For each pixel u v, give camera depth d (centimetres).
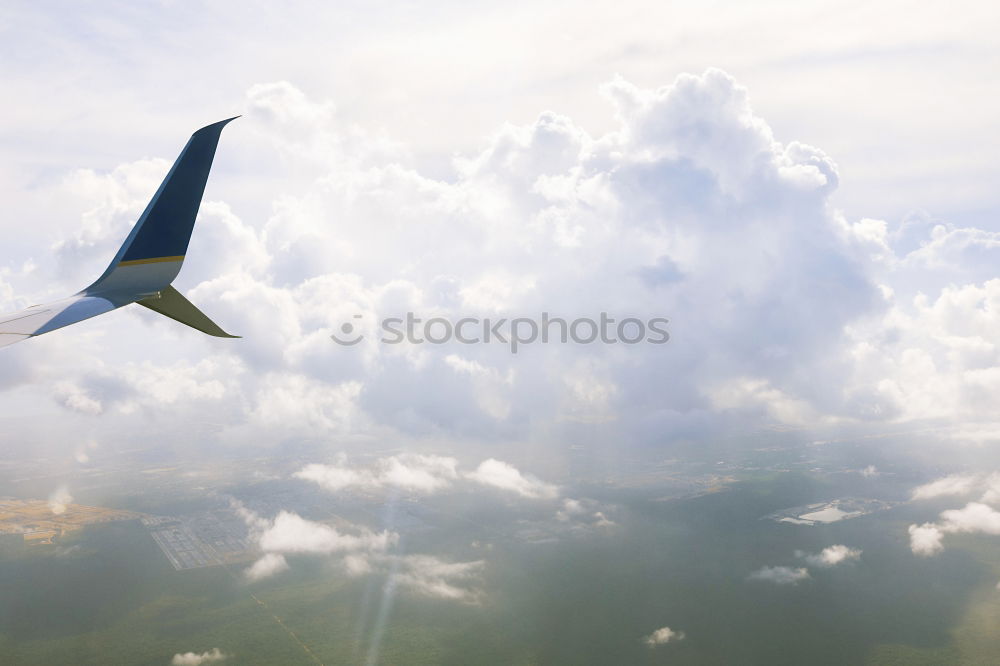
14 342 566
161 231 783
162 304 756
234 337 788
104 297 727
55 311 664
